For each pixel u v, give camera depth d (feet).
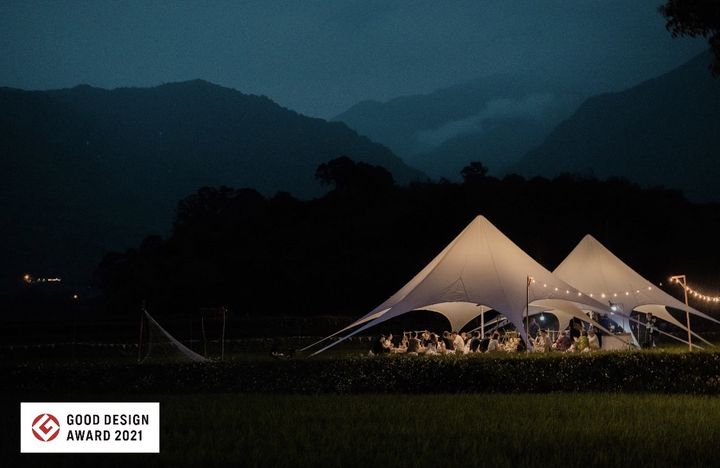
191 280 234.99
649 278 219.41
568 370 52.65
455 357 54.54
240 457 31.68
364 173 309.63
